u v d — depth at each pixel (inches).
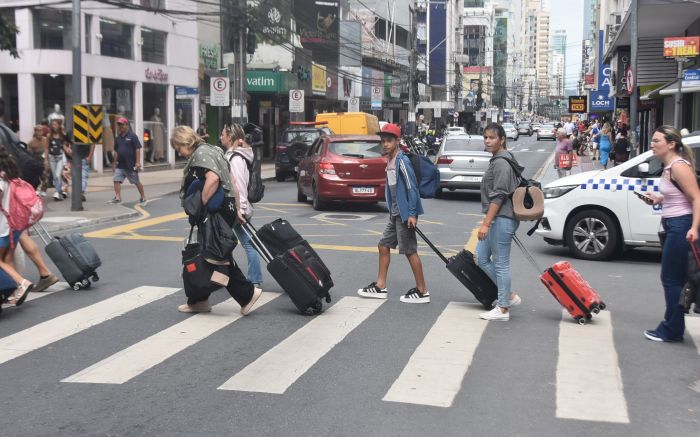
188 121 1293.1
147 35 1151.6
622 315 307.4
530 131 3818.9
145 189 866.8
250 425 186.7
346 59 2059.5
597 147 1441.9
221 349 253.6
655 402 206.4
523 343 262.7
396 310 311.3
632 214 419.5
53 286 352.8
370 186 648.4
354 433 181.8
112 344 259.3
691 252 251.4
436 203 744.3
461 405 201.5
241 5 1027.9
